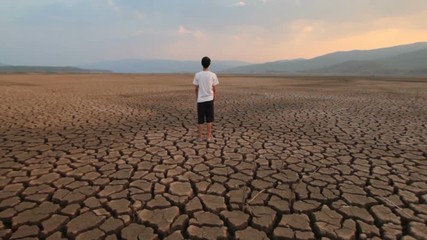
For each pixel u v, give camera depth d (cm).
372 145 560
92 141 576
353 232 263
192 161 459
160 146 543
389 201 322
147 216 287
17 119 804
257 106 1133
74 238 249
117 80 3422
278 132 673
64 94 1573
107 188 351
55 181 371
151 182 373
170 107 1089
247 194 341
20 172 401
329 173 411
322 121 813
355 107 1105
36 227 264
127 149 521
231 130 692
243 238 255
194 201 322
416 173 409
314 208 308
